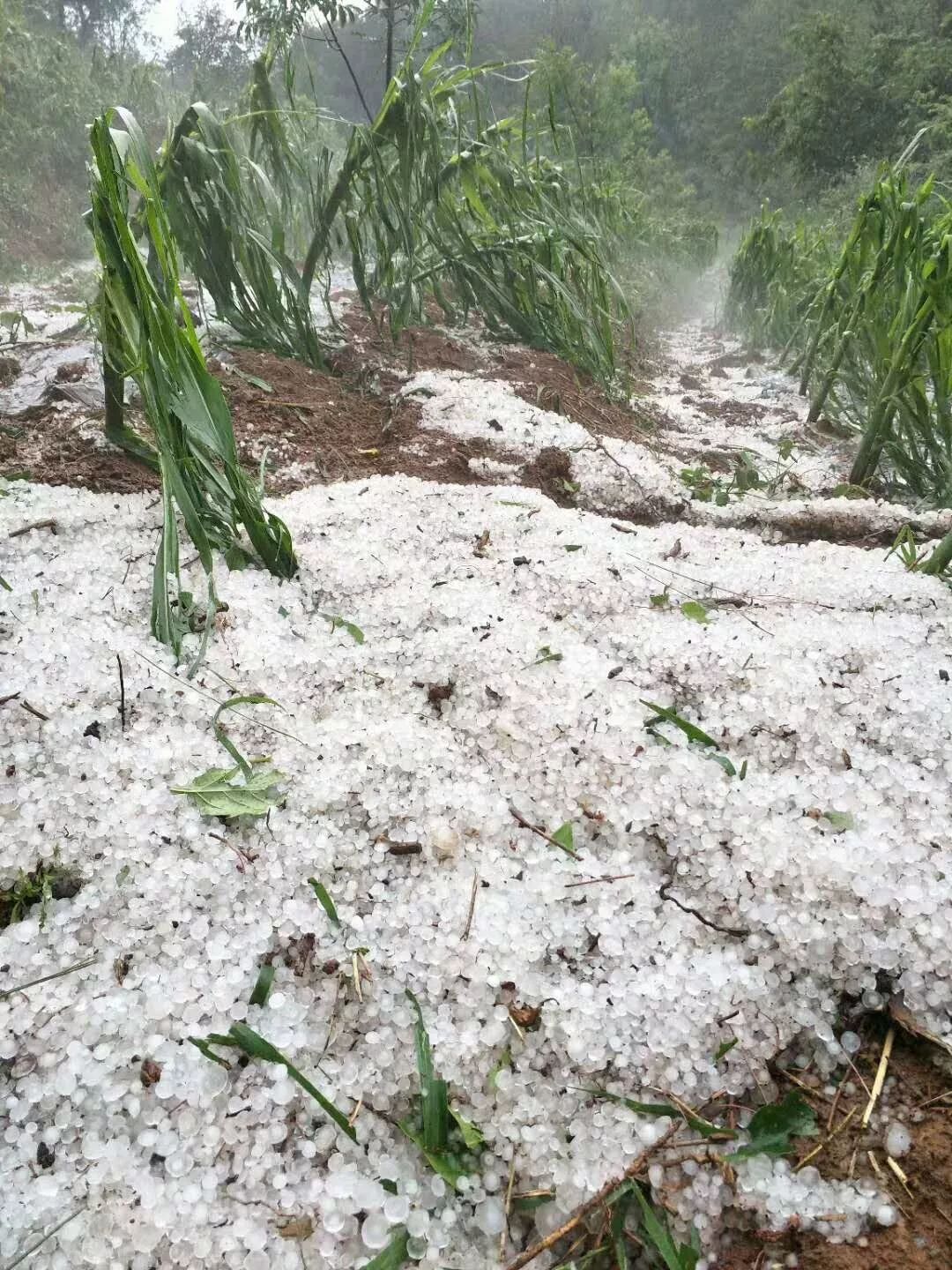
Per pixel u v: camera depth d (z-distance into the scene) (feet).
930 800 4.12
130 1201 2.78
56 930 3.45
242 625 5.05
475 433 8.24
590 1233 2.93
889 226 10.08
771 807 4.10
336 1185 2.85
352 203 10.32
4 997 3.24
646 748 4.38
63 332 10.50
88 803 3.86
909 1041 3.44
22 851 3.69
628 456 8.33
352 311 11.26
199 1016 3.23
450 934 3.54
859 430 10.42
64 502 5.98
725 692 4.82
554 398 9.46
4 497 5.98
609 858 3.93
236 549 5.45
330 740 4.33
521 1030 3.32
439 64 9.46
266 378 8.71
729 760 4.29
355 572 5.59
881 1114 3.24
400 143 9.41
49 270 19.15
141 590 5.18
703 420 11.22
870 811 4.03
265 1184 2.90
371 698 4.75
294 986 3.43
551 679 4.77
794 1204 2.97
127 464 6.77
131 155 4.70
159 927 3.48
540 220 10.65
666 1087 3.24
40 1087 3.00
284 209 10.14
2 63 23.16
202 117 8.36
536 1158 3.05
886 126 39.42
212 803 3.84
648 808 4.09
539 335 11.40
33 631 4.67
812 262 17.99
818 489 8.84
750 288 19.31
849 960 3.52
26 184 21.53
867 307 9.50
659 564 6.07
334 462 7.48
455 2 17.63
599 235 11.66
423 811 4.03
